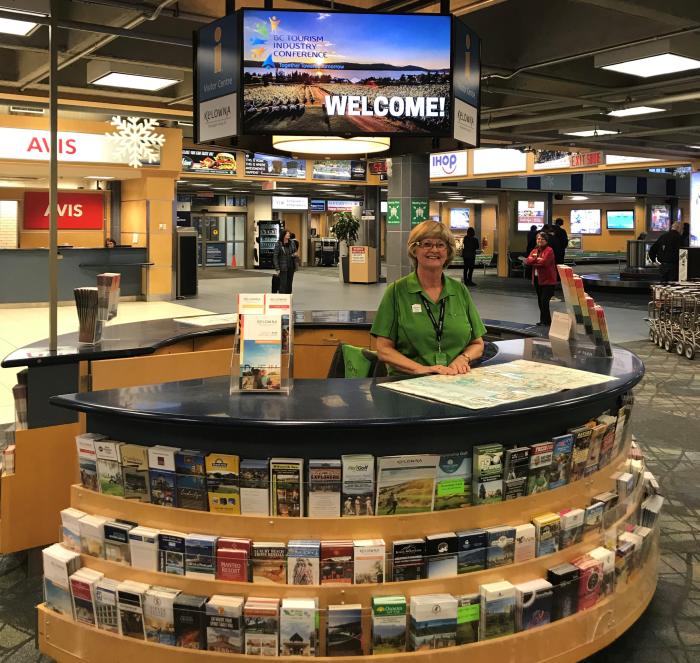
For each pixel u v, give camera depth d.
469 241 19.48
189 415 2.16
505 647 2.25
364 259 19.42
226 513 2.23
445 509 2.27
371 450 2.24
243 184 21.84
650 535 2.84
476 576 2.26
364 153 3.81
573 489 2.50
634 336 10.06
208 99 3.28
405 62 3.08
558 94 9.45
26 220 15.84
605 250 34.53
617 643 2.64
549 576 2.35
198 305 13.81
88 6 6.30
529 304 14.17
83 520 2.38
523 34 7.34
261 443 2.25
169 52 7.97
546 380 2.61
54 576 2.39
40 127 12.66
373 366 3.31
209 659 2.17
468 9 5.43
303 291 16.98
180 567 2.24
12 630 2.69
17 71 8.98
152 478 2.30
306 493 2.21
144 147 13.43
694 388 6.81
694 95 9.67
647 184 27.94
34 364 3.20
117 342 3.68
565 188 24.97
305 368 4.76
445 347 2.98
